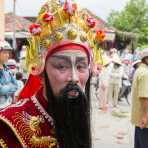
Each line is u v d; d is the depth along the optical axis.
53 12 1.98
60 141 1.92
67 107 1.89
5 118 1.94
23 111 1.97
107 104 12.00
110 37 16.02
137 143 5.49
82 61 1.93
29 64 2.02
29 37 2.03
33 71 2.00
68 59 1.91
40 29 1.97
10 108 1.98
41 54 1.97
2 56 5.72
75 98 1.89
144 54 5.39
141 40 37.84
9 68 6.31
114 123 9.58
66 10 1.94
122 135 8.30
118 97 12.79
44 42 1.95
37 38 1.99
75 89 1.88
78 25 1.96
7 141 1.94
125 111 11.56
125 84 13.23
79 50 1.92
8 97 5.60
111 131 8.63
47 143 1.95
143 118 5.38
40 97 1.99
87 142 1.92
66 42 1.92
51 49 1.92
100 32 2.06
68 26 1.94
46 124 1.97
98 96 11.45
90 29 2.01
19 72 6.43
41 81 2.00
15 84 5.69
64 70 1.91
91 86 2.03
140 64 5.49
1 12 11.29
